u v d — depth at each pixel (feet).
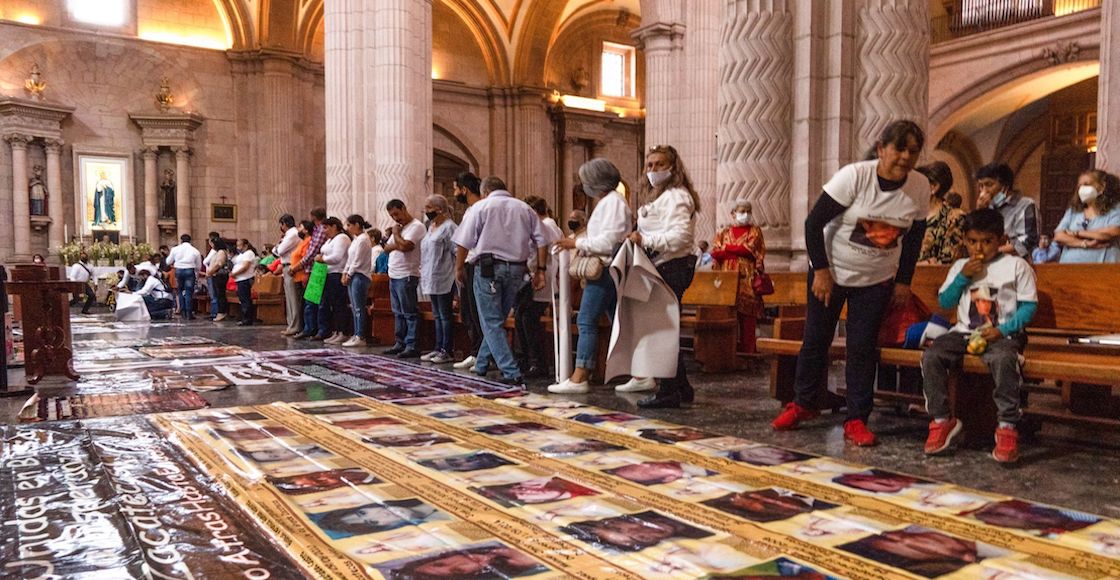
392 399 19.33
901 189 13.69
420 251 29.27
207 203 82.89
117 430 15.48
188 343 35.35
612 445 14.06
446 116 95.40
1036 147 79.10
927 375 13.55
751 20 24.99
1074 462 13.03
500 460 12.92
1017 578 7.91
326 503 10.48
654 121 62.95
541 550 8.70
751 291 24.43
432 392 20.45
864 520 9.75
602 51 105.09
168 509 10.31
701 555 8.54
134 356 29.73
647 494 10.91
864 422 14.39
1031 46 63.00
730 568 8.16
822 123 24.89
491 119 98.43
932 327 14.48
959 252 17.52
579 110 100.42
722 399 19.42
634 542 8.96
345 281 33.45
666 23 61.93
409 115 46.85
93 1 78.89
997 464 12.85
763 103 24.99
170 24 82.02
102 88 79.41
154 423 16.16
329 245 35.17
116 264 76.59
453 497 10.77
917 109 24.43
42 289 22.12
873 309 14.16
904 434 15.28
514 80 97.86
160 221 81.15
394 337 34.68
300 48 84.79
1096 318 15.31
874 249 13.93
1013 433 12.92
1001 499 10.70
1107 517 9.97
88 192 78.95
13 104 73.46
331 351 31.65
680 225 17.66
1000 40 64.85
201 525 9.67
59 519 9.91
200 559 8.54
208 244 80.18
